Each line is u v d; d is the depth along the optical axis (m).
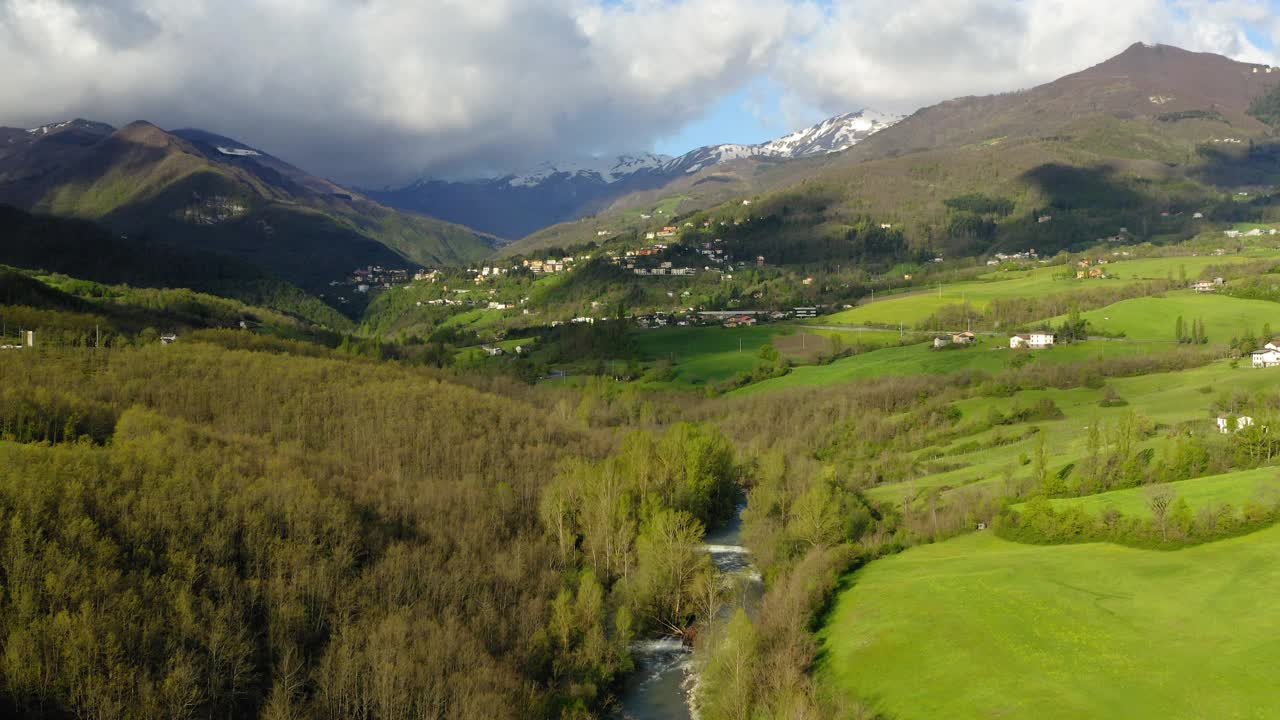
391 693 75.88
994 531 113.44
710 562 110.19
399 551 105.38
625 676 91.38
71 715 72.12
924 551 112.00
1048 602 83.50
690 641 100.00
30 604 78.00
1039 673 71.31
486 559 112.75
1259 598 75.38
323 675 79.75
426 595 98.31
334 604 93.25
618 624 94.75
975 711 68.06
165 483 103.50
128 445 116.56
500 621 96.00
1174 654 69.38
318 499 111.06
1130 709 63.06
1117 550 96.06
